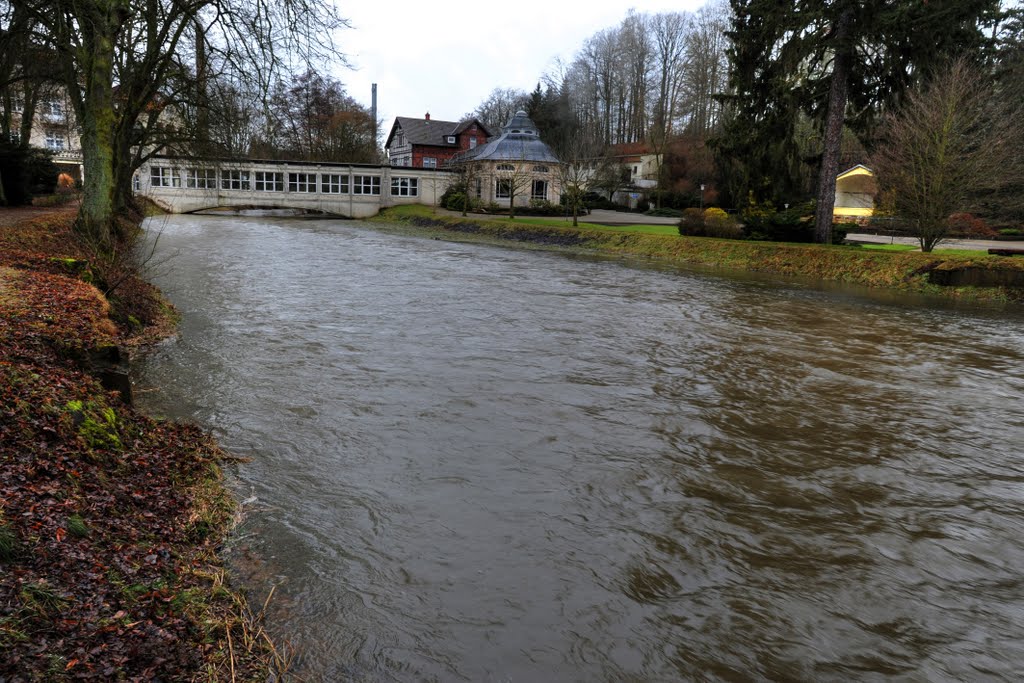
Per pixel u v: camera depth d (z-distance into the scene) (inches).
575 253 1315.2
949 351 576.4
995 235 1438.2
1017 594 227.1
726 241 1218.6
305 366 456.8
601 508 274.4
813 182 1813.5
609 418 380.2
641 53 3272.6
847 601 219.8
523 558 235.3
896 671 188.4
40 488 205.5
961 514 282.7
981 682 185.2
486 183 2219.5
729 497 289.6
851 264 1003.9
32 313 359.6
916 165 978.1
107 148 696.4
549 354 516.7
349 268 985.5
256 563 221.1
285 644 182.4
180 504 244.7
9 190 1143.0
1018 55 1441.9
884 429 381.4
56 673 140.2
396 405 386.0
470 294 782.5
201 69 916.0
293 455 310.5
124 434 284.4
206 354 476.4
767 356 538.9
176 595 187.6
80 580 174.6
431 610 203.6
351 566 224.1
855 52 1047.6
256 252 1163.9
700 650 193.0
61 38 692.1
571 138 2461.9
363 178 2283.5
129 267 622.5
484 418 370.9
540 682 177.0
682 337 594.6
